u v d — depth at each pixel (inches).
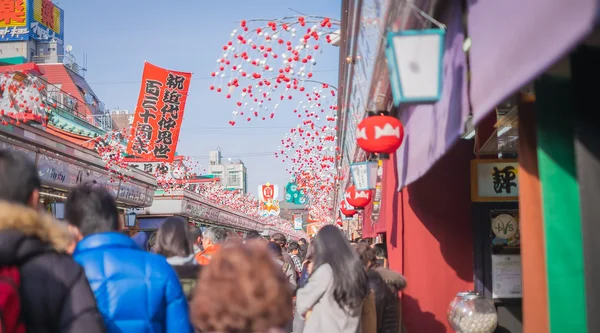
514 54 92.0
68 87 1560.0
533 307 114.7
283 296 79.0
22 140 410.9
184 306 129.8
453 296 288.8
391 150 213.3
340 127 626.8
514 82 90.7
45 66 1611.7
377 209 470.3
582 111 93.2
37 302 97.2
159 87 794.8
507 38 96.6
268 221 2244.1
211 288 77.7
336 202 1253.1
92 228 130.0
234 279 77.3
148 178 776.3
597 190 91.2
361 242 239.9
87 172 557.3
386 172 352.5
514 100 130.6
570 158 103.5
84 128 1191.6
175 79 797.2
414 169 217.0
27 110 418.3
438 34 135.0
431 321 286.8
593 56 93.2
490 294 278.4
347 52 362.3
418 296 289.0
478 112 116.0
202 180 1387.8
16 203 101.3
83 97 1565.0
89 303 102.1
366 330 203.8
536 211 116.3
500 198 272.1
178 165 956.0
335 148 720.3
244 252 80.6
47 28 1998.0
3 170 102.3
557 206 104.3
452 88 145.0
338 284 183.5
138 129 794.8
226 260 79.7
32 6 1908.2
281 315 77.8
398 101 135.2
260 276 78.0
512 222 281.3
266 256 81.2
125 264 124.3
